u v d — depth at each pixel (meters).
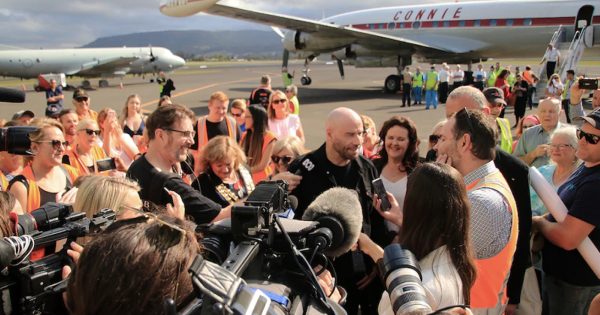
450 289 1.64
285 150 3.81
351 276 2.75
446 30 23.17
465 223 1.74
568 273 2.67
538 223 2.78
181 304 0.90
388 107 18.48
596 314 1.89
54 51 36.19
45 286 1.35
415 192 1.77
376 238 3.09
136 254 0.89
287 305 1.05
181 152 2.73
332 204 1.56
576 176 2.69
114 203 2.15
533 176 2.65
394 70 52.41
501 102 4.11
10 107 21.73
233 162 3.40
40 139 3.32
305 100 21.75
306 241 1.38
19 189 3.24
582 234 2.44
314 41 23.39
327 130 2.90
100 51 37.50
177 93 27.83
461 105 3.18
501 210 2.07
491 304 2.08
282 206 1.51
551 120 4.29
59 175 3.62
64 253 1.47
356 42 22.91
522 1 20.92
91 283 0.88
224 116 5.36
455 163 2.36
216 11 19.34
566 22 19.52
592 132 2.43
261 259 1.23
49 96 12.43
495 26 21.58
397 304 1.24
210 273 0.84
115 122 5.25
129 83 39.75
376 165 3.63
